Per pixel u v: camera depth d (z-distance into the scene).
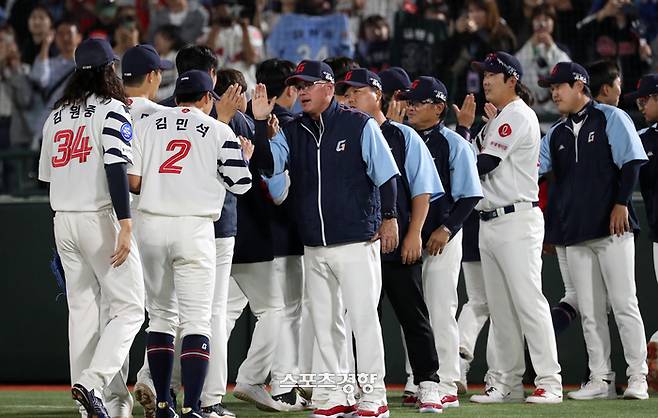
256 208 22.08
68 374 31.39
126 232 18.16
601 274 25.44
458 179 22.17
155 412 19.50
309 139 19.48
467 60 36.34
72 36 40.47
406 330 21.41
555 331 27.19
